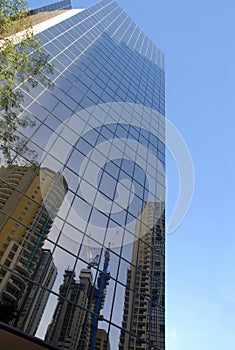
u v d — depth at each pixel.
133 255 20.52
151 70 56.81
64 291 14.76
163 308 19.17
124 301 17.42
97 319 15.30
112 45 49.66
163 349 16.83
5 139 14.05
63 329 13.52
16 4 11.75
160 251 22.94
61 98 25.56
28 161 17.47
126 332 16.16
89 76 33.66
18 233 14.59
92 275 16.72
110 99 33.50
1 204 14.82
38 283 13.91
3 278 12.74
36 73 15.34
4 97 12.55
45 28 34.44
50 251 15.48
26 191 16.41
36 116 21.06
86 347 13.84
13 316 12.23
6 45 12.27
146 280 19.88
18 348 12.05
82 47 38.59
